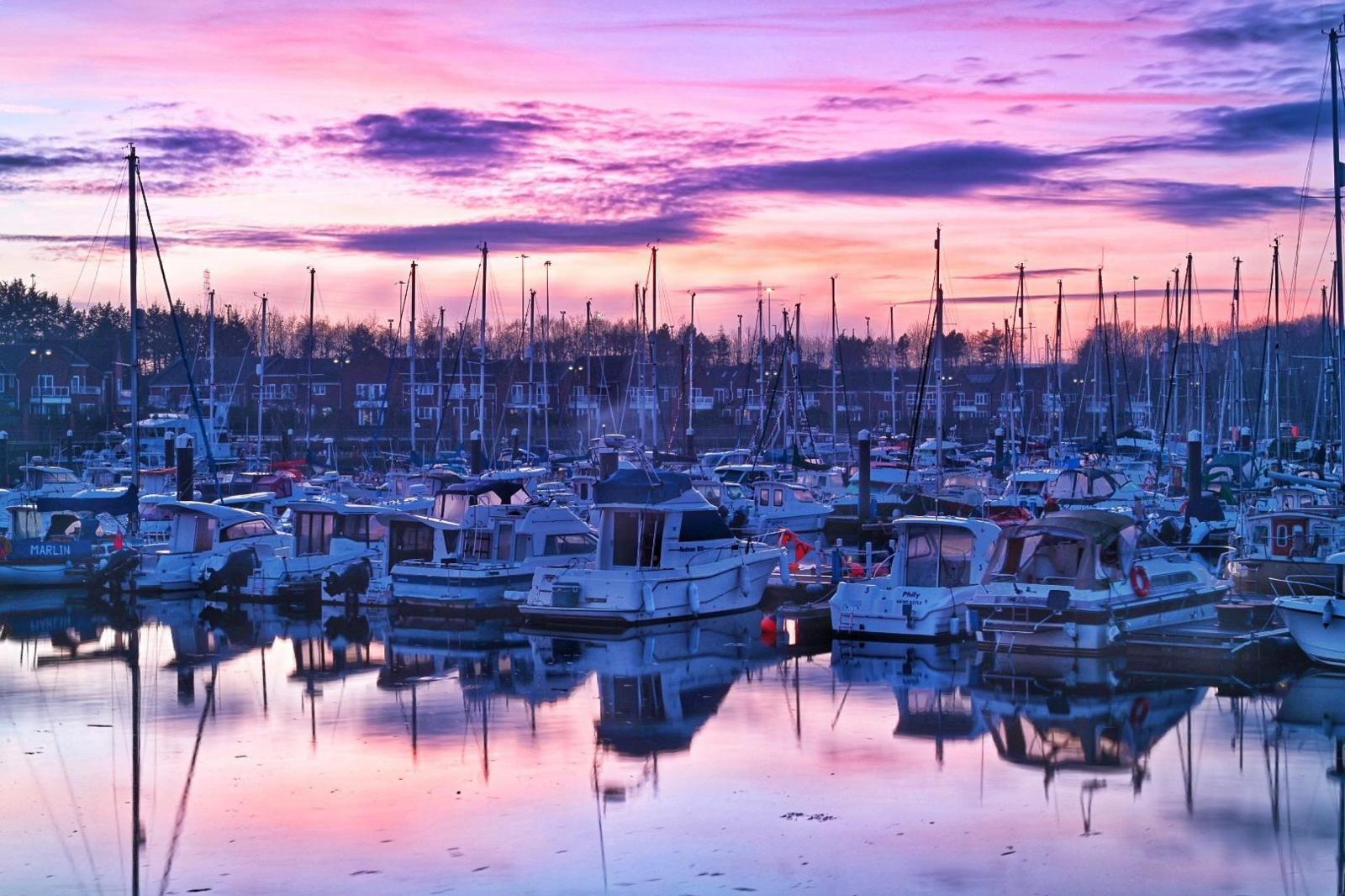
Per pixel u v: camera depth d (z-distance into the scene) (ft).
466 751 80.79
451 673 104.17
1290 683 97.91
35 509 159.12
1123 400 406.21
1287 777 74.64
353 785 73.92
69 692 98.37
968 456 318.24
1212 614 116.16
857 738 83.46
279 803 70.85
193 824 67.72
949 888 58.85
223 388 453.17
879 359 584.81
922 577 120.26
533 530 135.64
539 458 295.89
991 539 117.91
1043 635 107.04
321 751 81.05
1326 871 60.85
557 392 446.19
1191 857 62.59
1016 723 86.84
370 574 138.82
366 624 128.26
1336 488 133.90
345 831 66.28
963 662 106.32
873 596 116.06
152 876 60.75
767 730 85.71
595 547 139.44
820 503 204.33
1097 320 339.57
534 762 78.48
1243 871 60.95
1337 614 97.14
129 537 161.07
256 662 109.29
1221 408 276.21
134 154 182.39
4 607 140.05
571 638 119.24
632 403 408.46
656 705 92.53
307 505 148.25
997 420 456.45
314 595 142.20
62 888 59.57
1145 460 274.36
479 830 66.33
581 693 96.84
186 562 148.15
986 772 76.07
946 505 174.19
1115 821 67.41
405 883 59.67
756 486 200.03
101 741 83.92
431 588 131.95
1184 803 70.33
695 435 411.95
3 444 238.68
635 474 127.85
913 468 234.58
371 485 243.40
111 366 466.70
